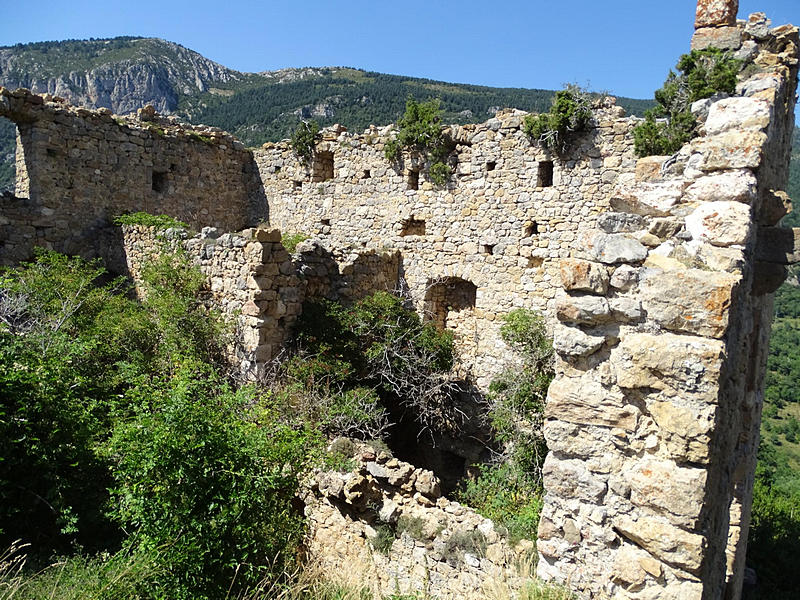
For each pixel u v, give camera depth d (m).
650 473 4.45
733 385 5.30
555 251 13.56
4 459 6.45
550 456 5.00
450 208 14.96
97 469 7.55
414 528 8.49
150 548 5.72
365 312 12.37
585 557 4.79
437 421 14.05
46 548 6.50
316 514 9.12
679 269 4.60
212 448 6.12
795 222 30.61
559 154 13.34
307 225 17.64
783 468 27.00
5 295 11.85
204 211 18.03
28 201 14.49
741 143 5.15
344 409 10.33
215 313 11.67
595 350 4.82
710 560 4.77
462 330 15.34
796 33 8.86
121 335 11.39
